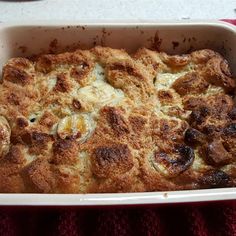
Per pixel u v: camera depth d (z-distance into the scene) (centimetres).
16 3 39
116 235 24
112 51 32
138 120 28
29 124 28
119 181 25
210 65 32
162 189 25
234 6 41
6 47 32
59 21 31
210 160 27
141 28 32
